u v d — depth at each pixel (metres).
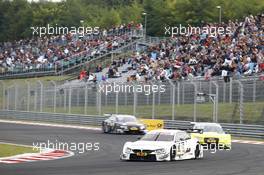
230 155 54.34
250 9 174.50
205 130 63.88
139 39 154.12
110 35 163.38
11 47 191.50
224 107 86.75
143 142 48.41
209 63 108.44
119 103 99.75
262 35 115.12
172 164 44.62
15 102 125.25
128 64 136.00
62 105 112.81
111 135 81.62
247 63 99.69
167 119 91.12
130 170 40.03
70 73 153.88
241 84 83.06
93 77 129.00
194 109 85.88
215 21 172.00
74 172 38.50
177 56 120.81
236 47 110.75
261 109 82.00
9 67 174.50
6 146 61.53
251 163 46.62
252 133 80.12
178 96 91.00
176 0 179.25
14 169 40.66
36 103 119.38
